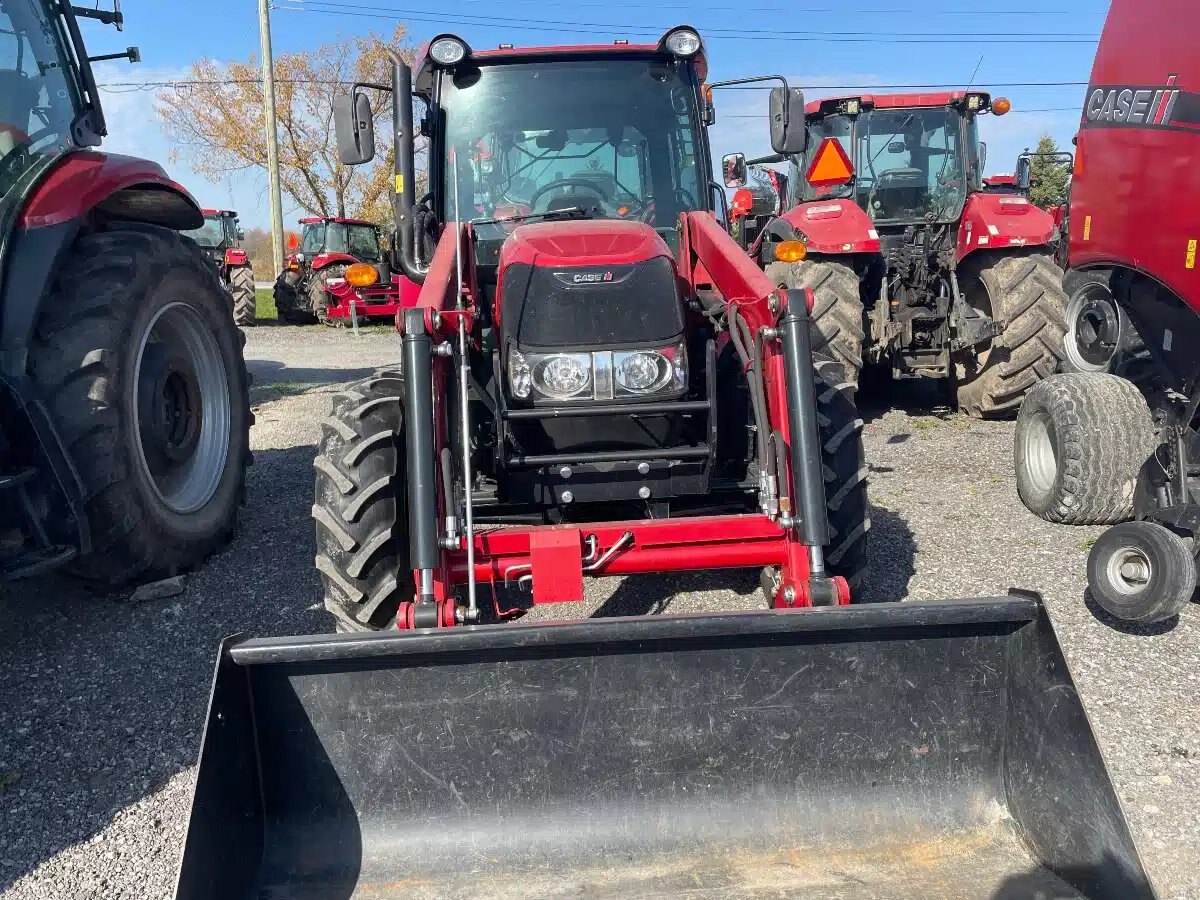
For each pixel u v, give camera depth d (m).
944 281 7.11
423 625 2.54
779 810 2.23
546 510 3.24
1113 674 3.16
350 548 2.90
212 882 1.91
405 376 2.64
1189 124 3.51
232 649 2.06
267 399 9.02
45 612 3.89
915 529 4.64
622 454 3.06
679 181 4.26
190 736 2.95
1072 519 4.57
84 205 3.77
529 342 3.04
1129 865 1.90
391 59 3.41
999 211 6.66
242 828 2.05
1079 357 6.61
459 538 2.73
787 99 4.04
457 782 2.20
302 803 2.18
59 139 4.02
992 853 2.15
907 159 7.55
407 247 3.51
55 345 3.63
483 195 4.20
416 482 2.60
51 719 3.06
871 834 2.20
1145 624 3.54
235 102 33.19
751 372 2.96
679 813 2.22
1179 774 2.60
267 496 5.60
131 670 3.39
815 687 2.24
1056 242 8.33
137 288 3.89
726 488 3.29
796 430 2.68
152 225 4.30
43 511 3.38
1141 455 4.44
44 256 3.58
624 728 2.22
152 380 4.08
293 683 2.15
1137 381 4.60
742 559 2.93
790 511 2.80
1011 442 6.42
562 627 2.11
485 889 2.10
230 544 4.72
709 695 2.23
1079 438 4.47
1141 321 3.97
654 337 3.06
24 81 3.83
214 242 19.45
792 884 2.08
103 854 2.41
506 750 2.21
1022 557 4.22
